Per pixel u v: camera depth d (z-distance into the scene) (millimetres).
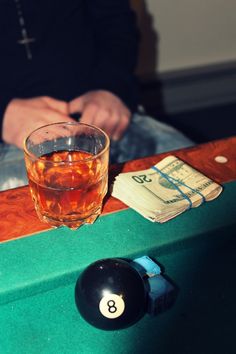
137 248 487
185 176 564
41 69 982
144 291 440
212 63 1677
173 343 426
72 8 1005
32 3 964
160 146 956
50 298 456
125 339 427
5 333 426
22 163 884
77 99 962
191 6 1539
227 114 1678
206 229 509
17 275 454
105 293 423
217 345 426
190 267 491
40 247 481
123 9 1069
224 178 576
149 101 1646
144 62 1591
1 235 491
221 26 1613
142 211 519
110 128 936
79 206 496
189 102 1689
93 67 1030
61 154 540
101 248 485
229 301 461
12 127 900
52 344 420
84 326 434
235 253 512
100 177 502
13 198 539
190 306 455
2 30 960
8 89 975
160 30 1551
